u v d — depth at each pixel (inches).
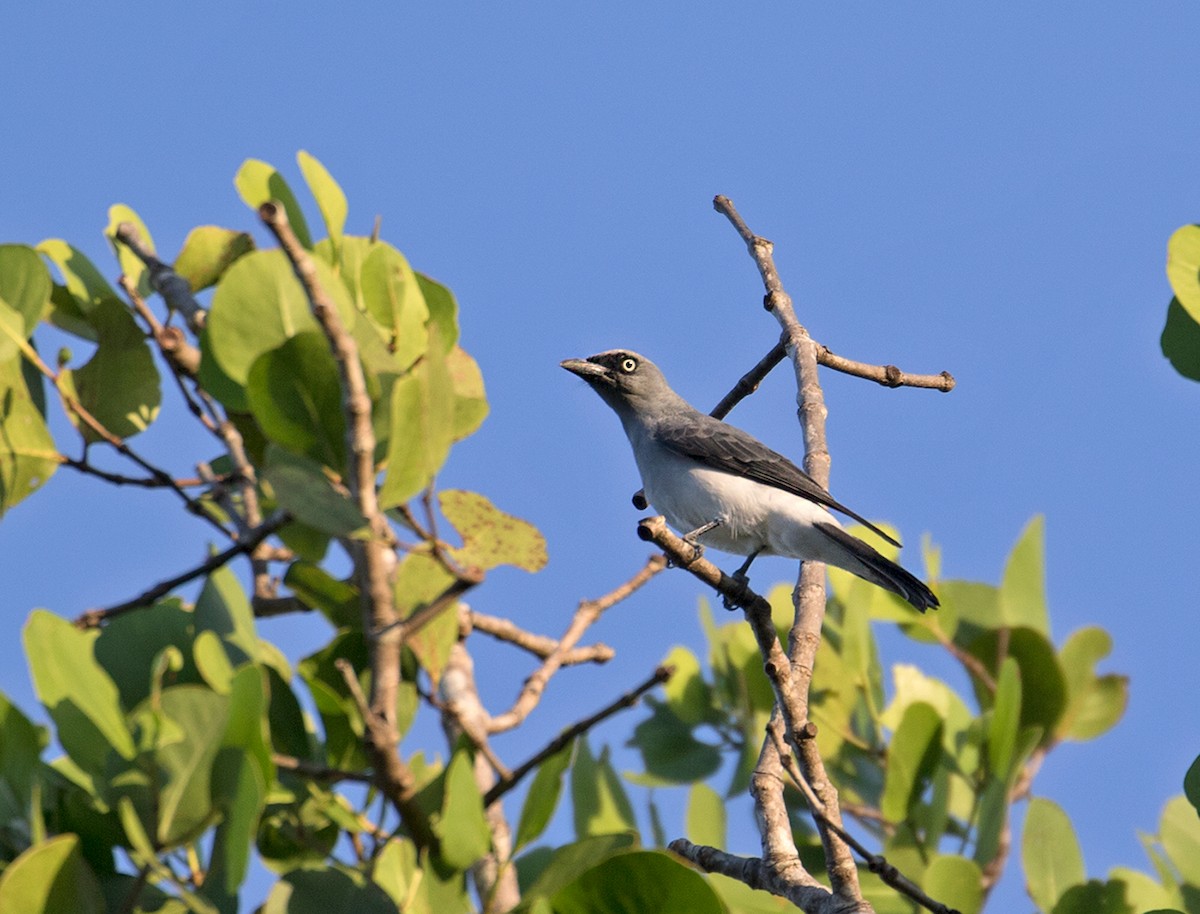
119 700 343.6
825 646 592.7
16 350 394.9
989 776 538.3
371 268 417.4
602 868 322.3
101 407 436.5
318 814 358.6
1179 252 481.4
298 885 326.3
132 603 358.0
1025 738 541.3
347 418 313.1
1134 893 490.9
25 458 398.0
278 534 371.2
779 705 441.4
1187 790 437.1
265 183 439.8
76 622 354.9
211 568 363.9
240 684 310.3
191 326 408.2
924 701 531.8
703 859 430.9
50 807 320.8
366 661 373.7
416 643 368.2
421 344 419.5
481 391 442.9
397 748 319.0
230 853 290.0
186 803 310.0
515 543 335.0
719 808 531.8
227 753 311.0
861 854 378.9
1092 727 592.7
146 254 421.7
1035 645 601.6
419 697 366.0
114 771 314.8
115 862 316.8
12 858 315.3
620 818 498.0
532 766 335.9
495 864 359.3
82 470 403.9
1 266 399.2
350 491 331.3
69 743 316.2
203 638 326.0
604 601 469.1
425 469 323.3
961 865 487.2
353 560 343.3
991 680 607.2
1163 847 511.8
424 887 325.4
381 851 342.6
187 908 313.6
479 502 339.6
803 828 572.1
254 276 363.9
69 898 296.2
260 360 342.3
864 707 589.3
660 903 321.1
